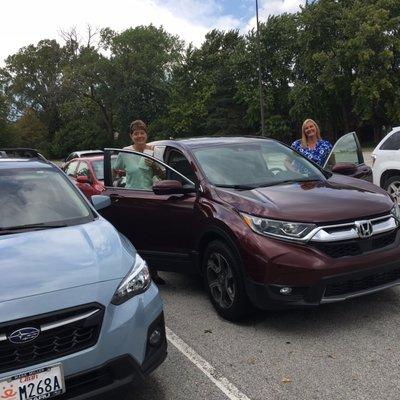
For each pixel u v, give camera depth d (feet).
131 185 19.93
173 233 18.01
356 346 13.70
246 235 14.70
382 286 14.69
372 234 14.51
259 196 15.69
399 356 12.97
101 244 11.71
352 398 11.16
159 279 20.35
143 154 19.63
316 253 13.93
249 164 18.38
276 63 159.84
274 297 14.14
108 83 197.47
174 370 12.95
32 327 9.32
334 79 139.23
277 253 14.05
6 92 241.35
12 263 10.59
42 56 235.81
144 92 198.59
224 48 191.01
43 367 9.30
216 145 19.21
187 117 181.78
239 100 173.58
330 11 140.15
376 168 32.58
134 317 10.33
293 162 19.20
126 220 19.60
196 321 16.19
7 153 17.46
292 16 159.02
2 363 9.15
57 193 14.49
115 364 9.96
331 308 16.47
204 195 16.96
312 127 24.48
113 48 200.85
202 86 183.83
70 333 9.65
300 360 13.11
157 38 203.62
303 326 15.25
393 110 135.23
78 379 9.75
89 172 35.63
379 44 131.95
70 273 10.34
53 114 243.19
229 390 11.84
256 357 13.43
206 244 16.88
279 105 165.48
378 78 132.16
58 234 12.17
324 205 14.85
